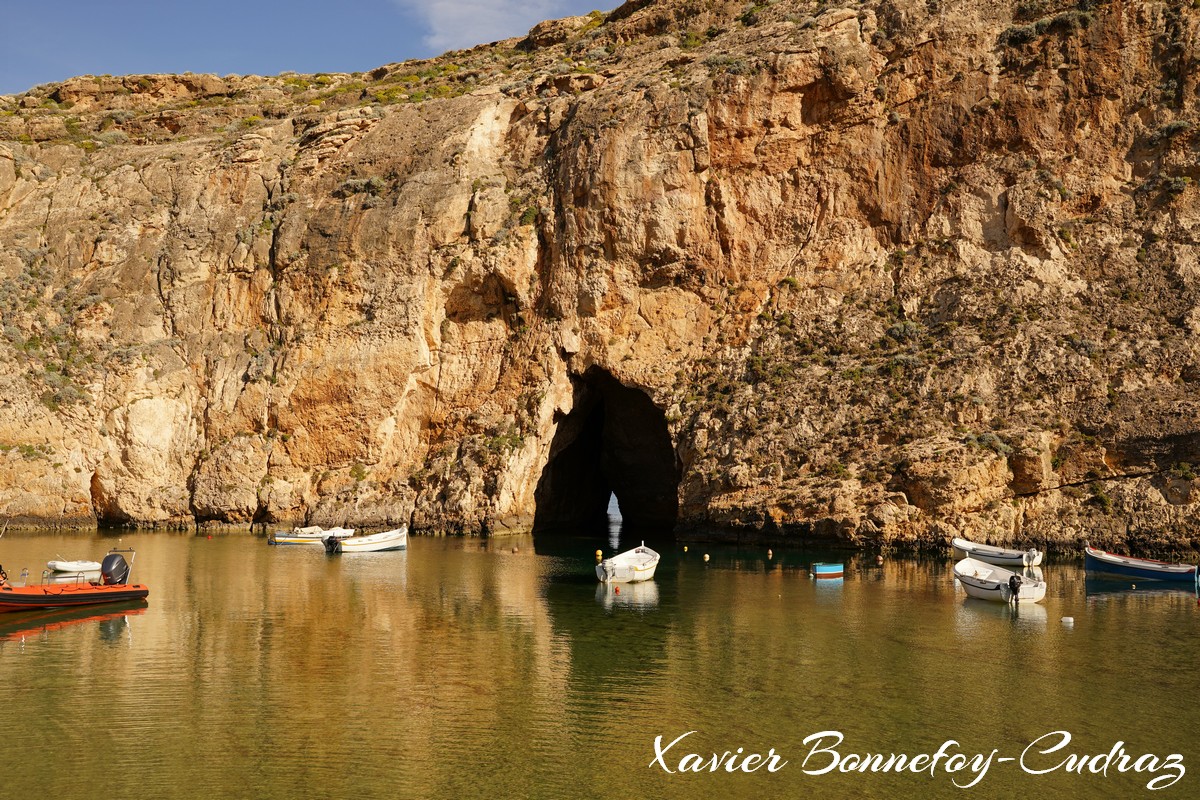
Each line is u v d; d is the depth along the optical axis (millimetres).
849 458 53969
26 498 67000
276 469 67625
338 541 53969
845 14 66000
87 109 94812
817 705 23969
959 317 57875
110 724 22297
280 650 29266
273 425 68688
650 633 31797
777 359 60781
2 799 18219
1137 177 58938
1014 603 36781
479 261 67500
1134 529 47188
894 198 62812
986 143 61406
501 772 19656
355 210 70938
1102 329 54500
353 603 37219
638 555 44000
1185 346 51781
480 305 68625
